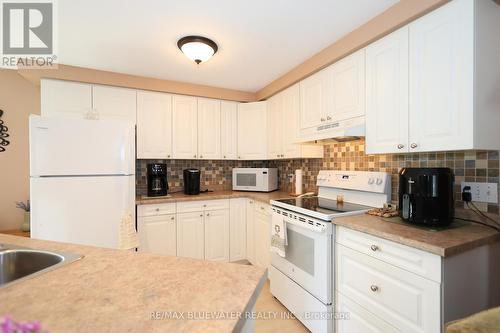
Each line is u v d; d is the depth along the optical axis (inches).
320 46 74.9
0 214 101.3
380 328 48.9
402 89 55.4
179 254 98.0
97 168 74.4
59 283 28.6
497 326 23.4
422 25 51.6
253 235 104.5
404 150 54.9
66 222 71.6
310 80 85.3
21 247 40.7
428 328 41.1
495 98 46.8
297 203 78.4
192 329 20.7
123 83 95.0
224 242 107.3
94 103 92.0
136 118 99.0
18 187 103.5
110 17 59.9
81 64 86.6
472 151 53.8
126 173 77.5
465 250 40.8
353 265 55.3
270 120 112.0
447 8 47.3
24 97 104.2
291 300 74.0
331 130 73.5
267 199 93.0
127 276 30.7
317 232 62.7
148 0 53.9
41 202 69.5
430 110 50.1
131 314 22.7
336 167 91.4
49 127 70.0
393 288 46.6
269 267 90.6
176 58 82.5
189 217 100.3
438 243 40.1
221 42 72.3
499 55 47.3
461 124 45.3
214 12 58.4
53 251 39.0
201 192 115.3
